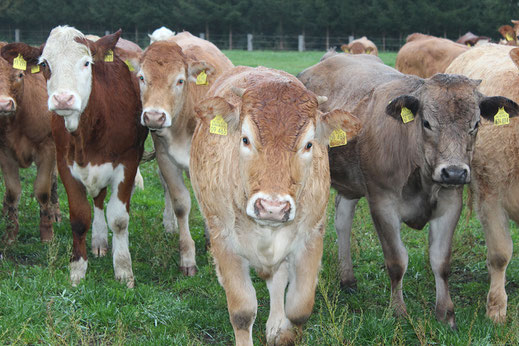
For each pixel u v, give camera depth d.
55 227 7.07
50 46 5.09
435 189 4.68
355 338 4.32
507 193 4.92
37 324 4.47
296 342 4.22
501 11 49.47
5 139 6.33
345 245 5.79
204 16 49.62
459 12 49.38
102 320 4.66
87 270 5.86
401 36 51.16
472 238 6.47
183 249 6.05
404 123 4.67
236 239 3.89
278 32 51.41
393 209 5.00
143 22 50.34
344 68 6.22
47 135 6.57
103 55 5.52
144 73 5.89
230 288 3.96
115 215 5.60
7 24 50.81
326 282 5.54
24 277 5.29
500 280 5.00
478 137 4.97
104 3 50.22
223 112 3.69
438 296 4.84
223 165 3.88
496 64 5.66
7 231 6.44
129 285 5.53
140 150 6.01
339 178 5.57
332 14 50.66
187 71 6.13
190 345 4.32
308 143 3.49
